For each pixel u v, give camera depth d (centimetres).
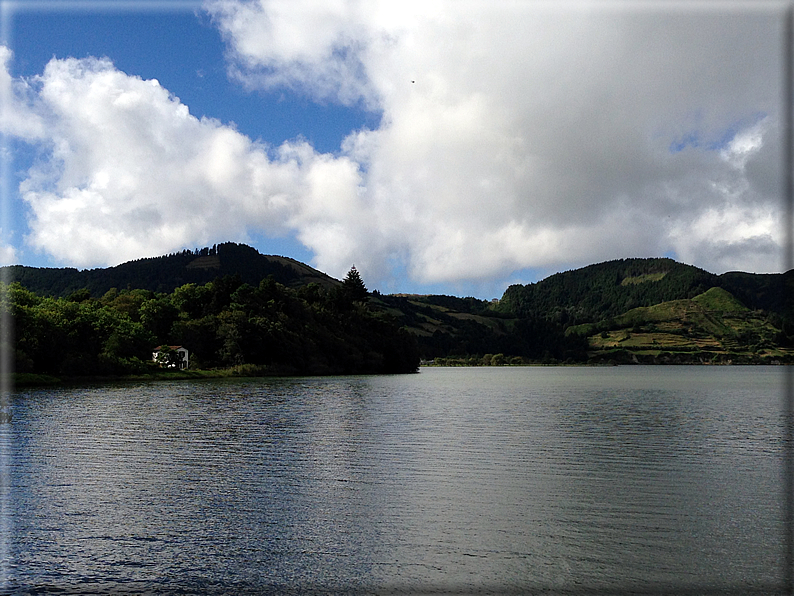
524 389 11569
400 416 6028
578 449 3981
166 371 13975
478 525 2381
